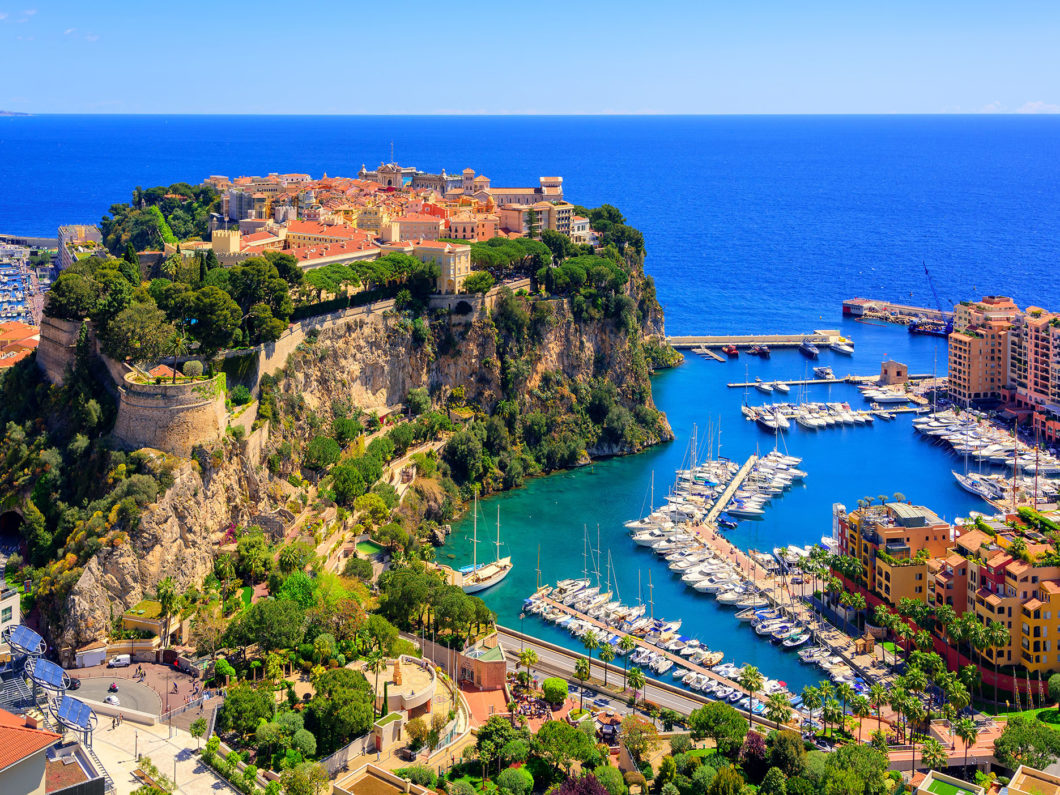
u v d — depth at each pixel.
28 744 181.88
